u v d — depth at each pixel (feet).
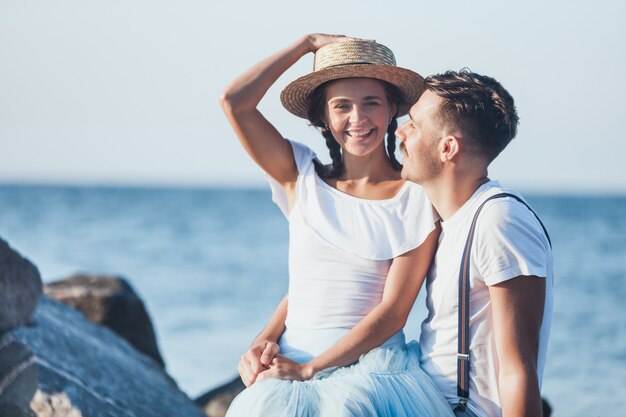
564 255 131.34
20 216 222.07
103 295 28.96
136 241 156.46
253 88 14.65
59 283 30.37
